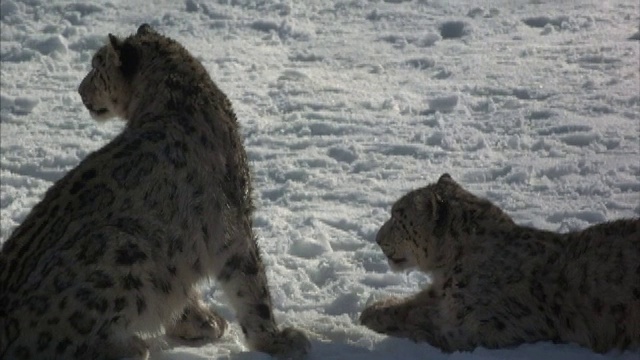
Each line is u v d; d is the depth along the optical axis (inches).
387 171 644.7
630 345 416.2
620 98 729.6
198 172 424.5
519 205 577.6
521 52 847.7
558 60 820.6
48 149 717.9
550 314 428.1
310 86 808.9
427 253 455.5
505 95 757.9
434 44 890.7
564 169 621.0
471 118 722.2
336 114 745.6
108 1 1040.2
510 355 418.0
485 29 916.6
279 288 497.4
